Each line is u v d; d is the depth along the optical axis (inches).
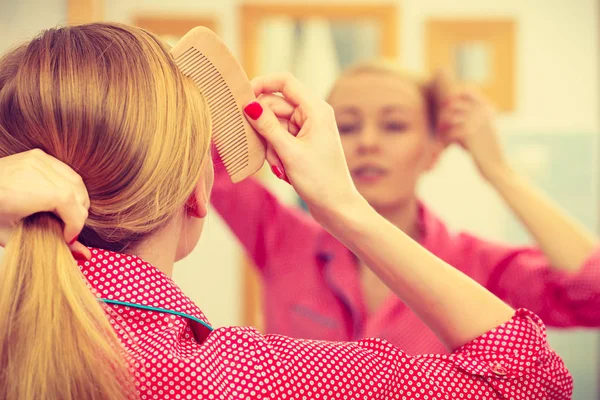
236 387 20.2
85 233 21.2
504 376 22.9
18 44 22.4
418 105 46.9
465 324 24.2
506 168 46.4
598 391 91.0
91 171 20.1
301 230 48.4
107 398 18.3
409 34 98.3
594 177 96.7
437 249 46.3
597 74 99.1
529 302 44.5
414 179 47.3
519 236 94.9
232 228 48.6
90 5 93.6
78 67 20.2
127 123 20.0
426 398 22.1
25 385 18.1
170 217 22.1
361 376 21.3
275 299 48.4
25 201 18.2
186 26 98.9
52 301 18.3
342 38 96.8
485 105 46.9
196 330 22.1
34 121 19.9
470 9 99.1
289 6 96.7
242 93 24.2
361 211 24.4
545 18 99.5
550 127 98.0
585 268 42.4
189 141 21.1
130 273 21.0
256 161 24.6
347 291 46.1
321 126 24.4
